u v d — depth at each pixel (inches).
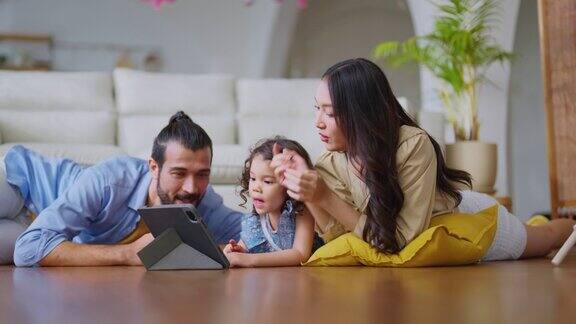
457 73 180.2
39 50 369.4
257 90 187.9
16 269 72.6
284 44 377.1
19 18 367.6
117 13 381.4
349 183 77.0
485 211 86.8
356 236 74.0
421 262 71.9
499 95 198.4
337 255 73.4
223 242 93.5
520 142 291.0
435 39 181.8
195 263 70.4
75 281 56.7
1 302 42.4
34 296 45.5
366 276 60.8
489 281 55.3
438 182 80.5
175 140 75.8
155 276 61.6
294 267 73.4
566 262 81.9
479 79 186.5
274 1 368.5
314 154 181.8
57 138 171.0
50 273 66.0
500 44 197.0
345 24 390.6
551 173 158.4
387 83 73.9
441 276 60.6
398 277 59.7
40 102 174.1
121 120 179.6
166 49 387.5
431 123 174.7
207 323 33.1
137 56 382.9
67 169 96.7
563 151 155.5
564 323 32.2
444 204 81.6
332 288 49.6
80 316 36.0
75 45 374.6
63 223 77.9
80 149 155.9
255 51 386.9
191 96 184.5
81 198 79.7
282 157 71.7
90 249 76.1
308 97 189.2
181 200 76.8
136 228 85.7
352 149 72.7
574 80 151.3
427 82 208.1
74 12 374.9
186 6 389.7
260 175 77.2
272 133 184.2
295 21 374.3
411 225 72.9
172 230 70.6
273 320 33.9
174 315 35.9
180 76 187.2
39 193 95.9
